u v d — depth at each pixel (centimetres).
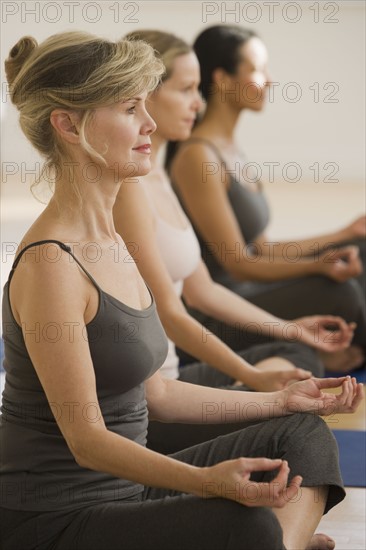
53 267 368
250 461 356
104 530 368
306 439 416
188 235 620
